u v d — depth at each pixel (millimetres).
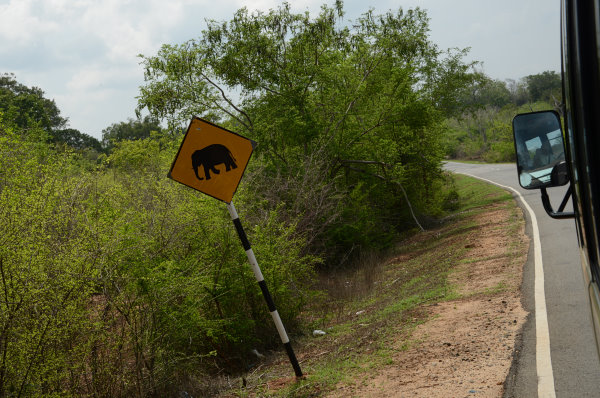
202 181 7102
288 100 19203
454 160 86875
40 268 6145
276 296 10609
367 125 22094
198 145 7066
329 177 20031
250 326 9836
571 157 2324
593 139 1927
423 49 20750
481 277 10516
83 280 6691
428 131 25953
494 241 14562
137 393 7613
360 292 13453
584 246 2266
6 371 6055
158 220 9148
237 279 9852
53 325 6164
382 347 7414
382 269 16391
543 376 5254
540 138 3000
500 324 7184
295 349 9398
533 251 11781
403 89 22406
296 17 19109
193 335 8766
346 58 20516
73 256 6629
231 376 8922
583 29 1916
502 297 8617
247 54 19094
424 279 12328
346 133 21094
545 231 14078
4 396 6027
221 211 9789
